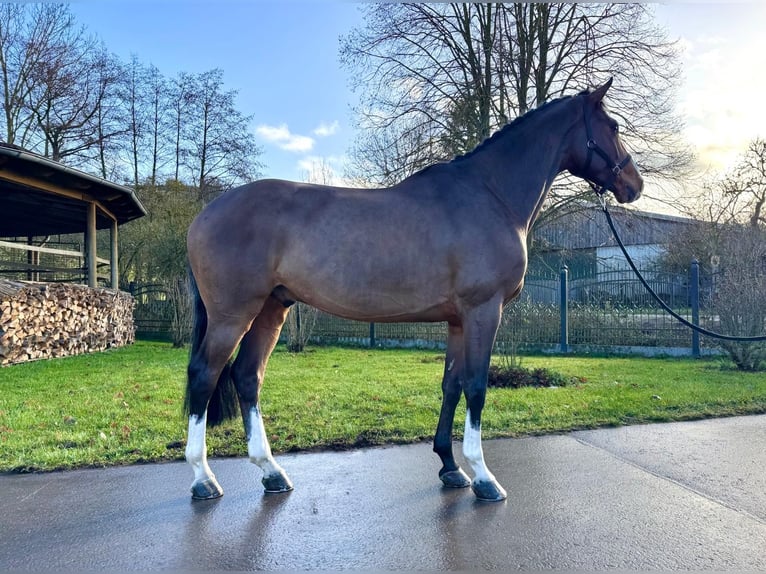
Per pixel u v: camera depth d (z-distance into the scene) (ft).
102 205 37.73
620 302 36.19
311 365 28.60
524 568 6.94
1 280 29.30
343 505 9.14
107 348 39.27
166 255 54.13
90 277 36.86
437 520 8.46
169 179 66.90
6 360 27.89
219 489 9.63
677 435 13.56
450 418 10.26
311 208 9.46
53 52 62.18
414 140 36.24
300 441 13.00
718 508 8.84
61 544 7.73
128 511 8.93
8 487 10.13
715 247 52.47
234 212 9.46
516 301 32.48
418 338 41.22
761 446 12.51
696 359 31.35
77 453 12.01
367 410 16.29
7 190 32.96
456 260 9.30
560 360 31.17
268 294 9.61
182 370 26.13
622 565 7.00
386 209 9.46
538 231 41.29
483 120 34.58
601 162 11.00
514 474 10.65
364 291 9.30
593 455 11.89
